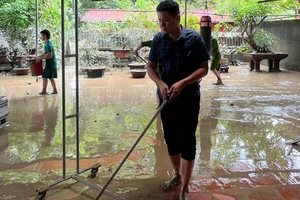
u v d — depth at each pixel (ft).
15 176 11.14
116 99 23.38
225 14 46.26
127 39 43.98
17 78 32.63
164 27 8.72
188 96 9.17
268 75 35.88
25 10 37.86
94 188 10.00
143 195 9.84
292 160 12.48
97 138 15.05
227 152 13.28
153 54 9.48
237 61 46.11
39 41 37.40
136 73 33.14
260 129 16.43
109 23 43.98
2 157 12.81
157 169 11.71
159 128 16.58
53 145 14.15
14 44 37.22
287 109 20.61
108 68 39.83
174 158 10.09
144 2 47.34
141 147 13.91
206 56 8.99
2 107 16.58
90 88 27.76
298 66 38.04
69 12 39.34
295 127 16.78
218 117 18.67
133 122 17.63
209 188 10.21
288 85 29.45
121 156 12.91
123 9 48.80
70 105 21.49
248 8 39.81
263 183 10.57
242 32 41.24
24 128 16.53
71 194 9.84
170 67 9.09
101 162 12.34
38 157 12.82
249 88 27.91
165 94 8.90
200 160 12.45
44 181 10.76
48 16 37.81
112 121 17.81
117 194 9.90
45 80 25.00
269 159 12.57
